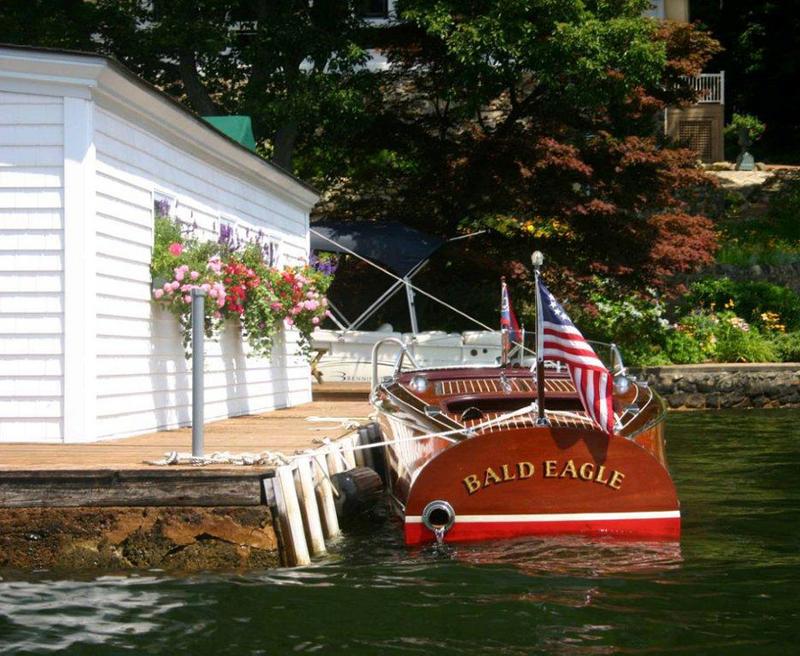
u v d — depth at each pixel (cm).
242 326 1212
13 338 912
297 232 1594
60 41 2211
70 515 741
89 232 912
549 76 2050
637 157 2145
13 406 912
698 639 589
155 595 675
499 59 2075
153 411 1043
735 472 1228
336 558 783
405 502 870
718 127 3419
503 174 2192
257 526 741
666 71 2345
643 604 657
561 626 612
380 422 1035
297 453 853
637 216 2280
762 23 4138
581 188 2261
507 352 1069
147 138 1033
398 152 2341
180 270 1030
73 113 907
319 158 2427
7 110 913
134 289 1001
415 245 2036
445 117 2323
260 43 2223
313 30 2198
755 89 4197
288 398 1492
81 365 906
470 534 791
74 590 686
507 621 621
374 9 2680
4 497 744
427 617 629
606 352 1048
